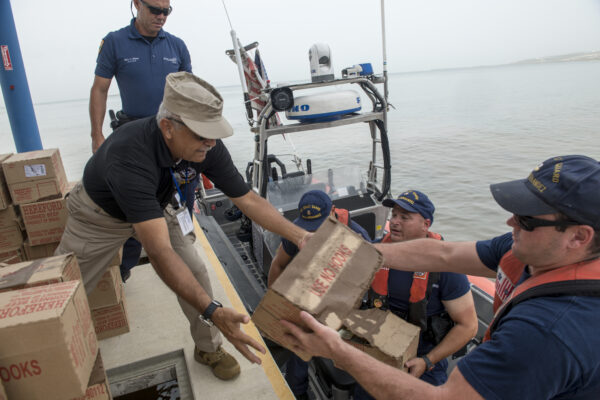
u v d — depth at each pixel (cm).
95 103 272
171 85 143
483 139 1529
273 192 391
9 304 122
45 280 138
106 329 236
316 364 242
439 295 205
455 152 1366
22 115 391
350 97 352
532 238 105
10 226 236
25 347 115
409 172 1176
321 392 258
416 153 1421
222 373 204
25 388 120
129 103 279
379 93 365
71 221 186
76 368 124
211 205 542
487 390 99
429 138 1706
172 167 166
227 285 296
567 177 98
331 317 124
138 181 148
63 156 1867
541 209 100
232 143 1841
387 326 181
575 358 92
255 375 211
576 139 1291
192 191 209
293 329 127
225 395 198
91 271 192
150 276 303
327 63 345
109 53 264
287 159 1412
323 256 137
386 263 170
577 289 97
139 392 231
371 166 415
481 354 103
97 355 144
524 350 95
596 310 94
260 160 355
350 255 140
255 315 133
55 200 234
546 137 1390
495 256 151
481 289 312
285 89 327
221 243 408
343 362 117
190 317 198
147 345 231
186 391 210
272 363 226
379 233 405
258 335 254
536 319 96
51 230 237
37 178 230
